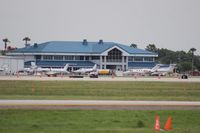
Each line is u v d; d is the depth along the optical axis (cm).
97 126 6619
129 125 6844
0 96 11825
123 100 11100
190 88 17300
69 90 14825
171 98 12019
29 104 9488
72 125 6650
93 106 9350
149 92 14575
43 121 7025
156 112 8450
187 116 8044
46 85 17725
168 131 6250
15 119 7150
